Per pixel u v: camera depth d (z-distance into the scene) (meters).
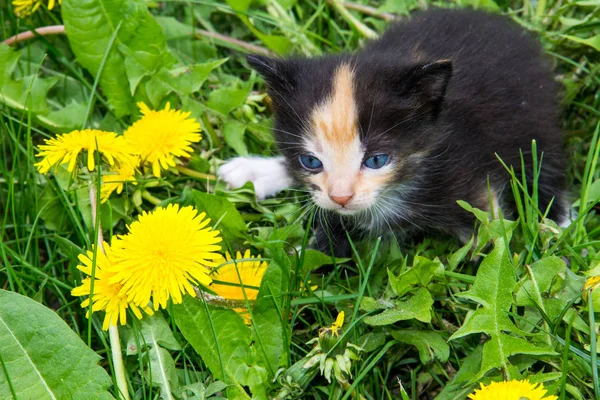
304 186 0.56
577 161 0.61
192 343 0.50
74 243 0.56
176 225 0.50
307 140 0.53
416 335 0.51
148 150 0.56
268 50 0.65
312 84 0.54
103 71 0.60
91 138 0.54
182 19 0.68
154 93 0.60
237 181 0.59
